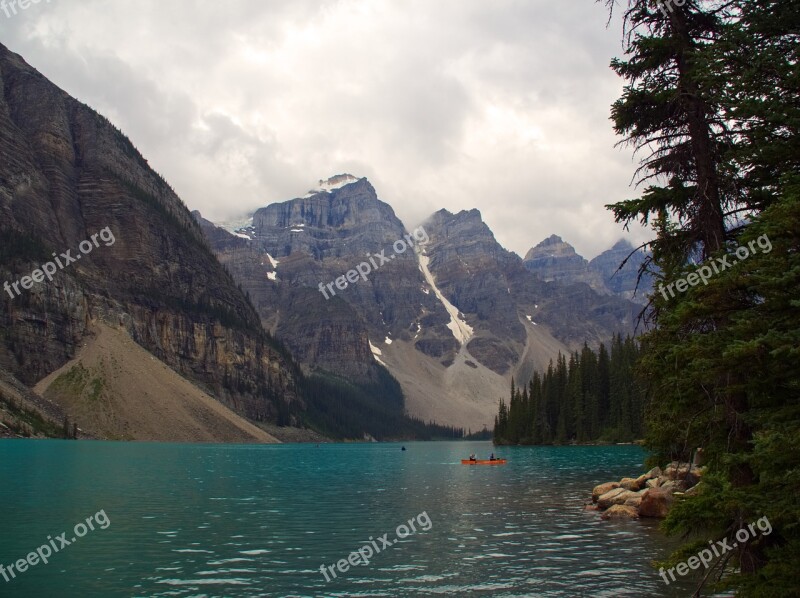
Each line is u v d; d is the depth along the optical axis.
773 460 12.82
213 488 55.66
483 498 49.53
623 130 17.11
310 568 25.20
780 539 14.02
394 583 22.97
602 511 40.78
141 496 47.81
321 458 125.75
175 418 181.00
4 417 137.25
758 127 14.77
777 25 14.85
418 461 116.31
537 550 28.39
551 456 113.75
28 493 47.62
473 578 23.64
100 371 181.00
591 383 162.25
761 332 13.45
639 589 21.97
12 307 181.00
